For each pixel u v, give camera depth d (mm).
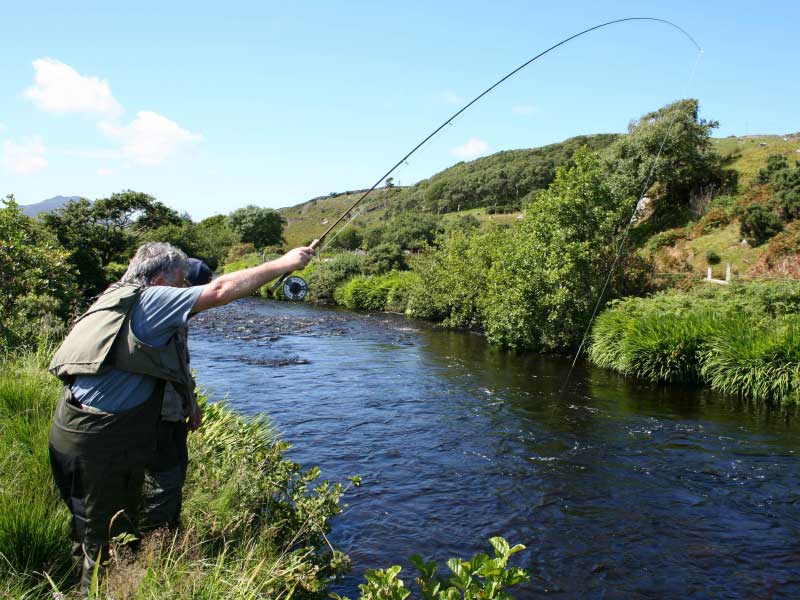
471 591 2520
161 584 2510
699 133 33875
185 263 3051
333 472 7004
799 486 6727
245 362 14734
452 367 14352
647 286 17719
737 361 11375
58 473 2709
